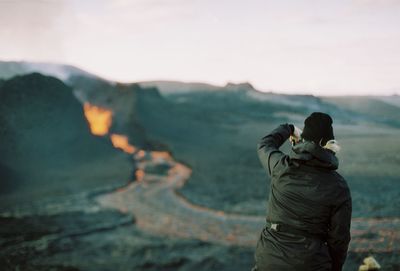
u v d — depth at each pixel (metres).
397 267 4.04
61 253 10.11
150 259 9.86
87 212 15.70
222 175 19.62
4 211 15.39
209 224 13.57
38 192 17.91
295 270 2.04
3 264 6.82
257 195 16.33
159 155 26.41
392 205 7.16
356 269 4.23
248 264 8.77
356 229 5.91
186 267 9.27
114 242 11.89
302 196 2.08
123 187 20.36
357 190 8.81
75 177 21.02
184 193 18.09
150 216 15.57
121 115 31.45
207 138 27.20
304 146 2.11
